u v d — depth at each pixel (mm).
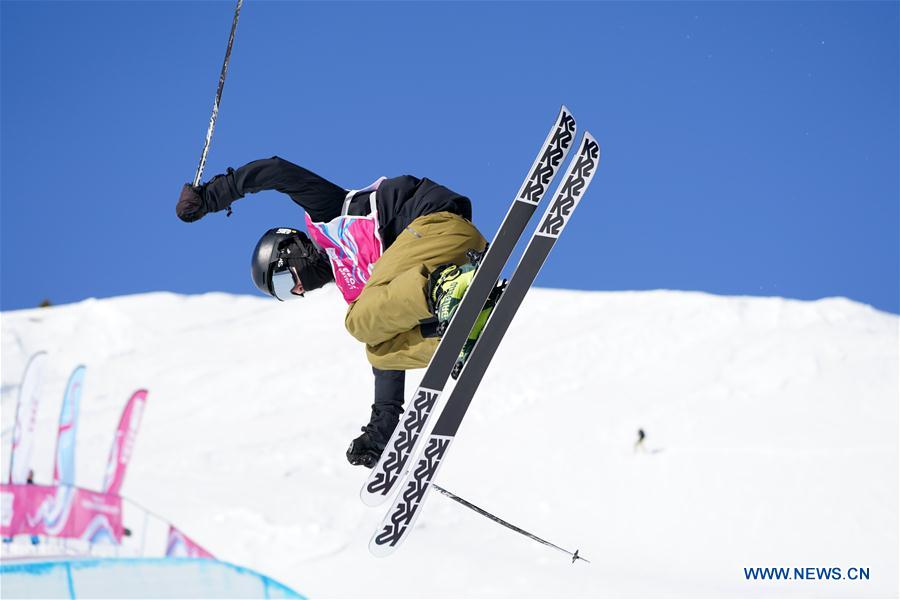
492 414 96625
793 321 109500
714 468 75500
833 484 70812
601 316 120562
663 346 107000
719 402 90688
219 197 10367
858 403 86875
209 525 57656
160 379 122688
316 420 99875
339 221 10359
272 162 10344
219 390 114438
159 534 56656
